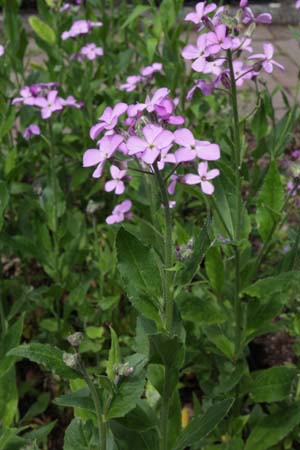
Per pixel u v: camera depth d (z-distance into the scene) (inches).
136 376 17.1
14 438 19.2
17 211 30.1
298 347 24.2
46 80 34.8
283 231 30.5
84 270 31.2
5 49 32.9
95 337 26.1
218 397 23.1
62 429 25.7
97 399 17.0
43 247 26.6
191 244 17.8
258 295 21.5
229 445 22.2
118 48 39.2
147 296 18.0
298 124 36.0
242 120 21.9
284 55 57.9
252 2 70.1
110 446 18.7
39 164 36.7
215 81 20.6
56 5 36.9
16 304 25.3
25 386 26.0
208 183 20.1
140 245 17.8
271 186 22.3
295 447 24.2
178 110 32.4
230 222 22.2
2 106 28.6
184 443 18.6
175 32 31.7
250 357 28.5
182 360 18.1
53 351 17.1
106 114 17.5
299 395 23.2
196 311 22.3
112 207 32.4
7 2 32.1
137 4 35.3
